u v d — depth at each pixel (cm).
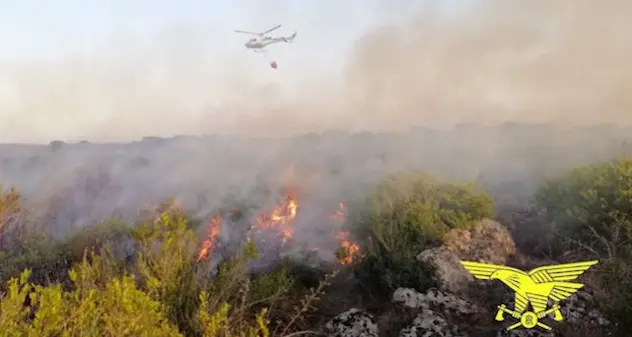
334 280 487
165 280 345
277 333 361
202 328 310
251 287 406
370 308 415
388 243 477
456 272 445
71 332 259
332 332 362
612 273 387
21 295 262
